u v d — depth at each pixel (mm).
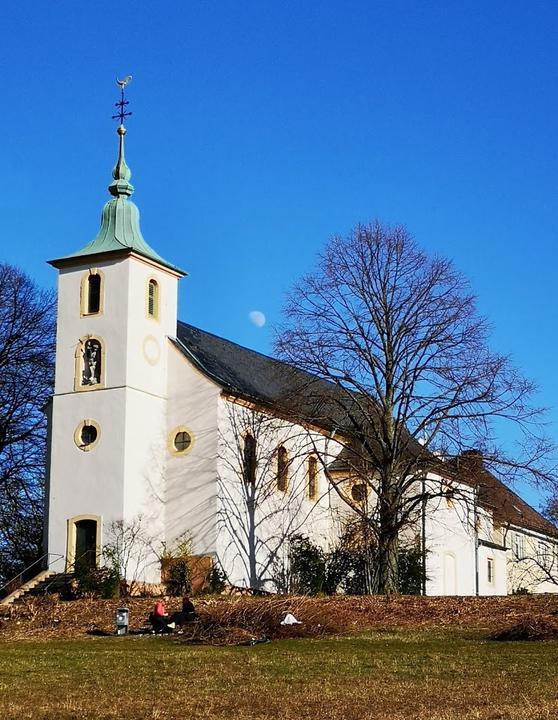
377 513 48531
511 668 26359
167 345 52031
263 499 52781
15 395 57938
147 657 29281
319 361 47344
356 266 47812
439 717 20703
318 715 21297
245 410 52250
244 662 27969
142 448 49812
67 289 51656
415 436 46312
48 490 50438
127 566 47875
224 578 49000
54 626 38969
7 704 22516
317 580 52781
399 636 33531
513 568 67562
